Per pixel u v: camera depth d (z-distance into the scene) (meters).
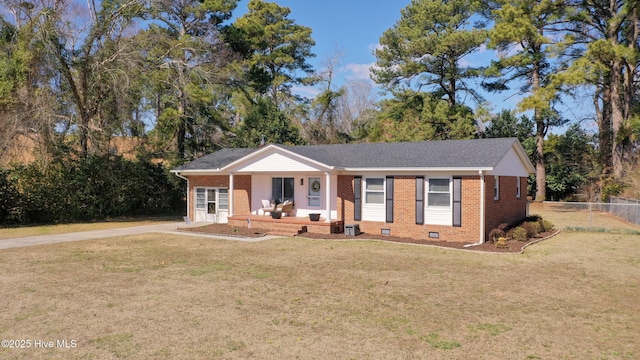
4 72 21.47
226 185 24.45
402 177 18.16
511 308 8.27
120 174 27.67
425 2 37.31
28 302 8.55
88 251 14.75
